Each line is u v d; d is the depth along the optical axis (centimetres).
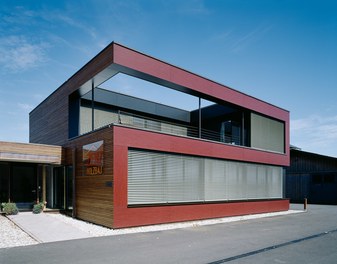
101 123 1622
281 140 1939
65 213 1395
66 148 1441
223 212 1443
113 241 843
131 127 1112
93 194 1164
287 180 2877
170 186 1227
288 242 866
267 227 1155
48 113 1708
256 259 674
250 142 1700
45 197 1491
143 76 1232
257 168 1717
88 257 674
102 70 1166
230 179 1523
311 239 918
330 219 1440
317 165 2666
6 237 884
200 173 1366
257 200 1672
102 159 1118
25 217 1257
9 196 1387
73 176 1320
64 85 1507
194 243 829
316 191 2648
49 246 778
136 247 772
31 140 1986
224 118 1948
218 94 1507
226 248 775
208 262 644
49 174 1566
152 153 1181
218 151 1449
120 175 1059
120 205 1047
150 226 1112
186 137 1302
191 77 1384
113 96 1689
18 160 1310
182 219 1243
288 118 1988
